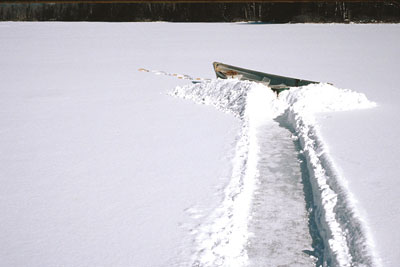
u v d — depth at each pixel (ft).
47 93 42.14
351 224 14.53
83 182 19.81
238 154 22.85
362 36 94.73
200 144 24.98
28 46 85.61
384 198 16.65
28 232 15.43
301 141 24.58
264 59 64.44
